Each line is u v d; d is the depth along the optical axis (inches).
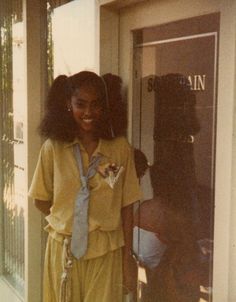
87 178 112.7
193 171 117.3
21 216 177.6
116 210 114.8
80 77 114.3
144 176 133.3
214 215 105.7
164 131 125.8
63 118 115.0
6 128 188.4
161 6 119.6
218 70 103.0
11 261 190.9
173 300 126.0
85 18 140.4
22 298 174.4
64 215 114.0
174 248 125.2
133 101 133.2
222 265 101.6
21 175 175.2
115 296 116.4
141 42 129.7
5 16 182.5
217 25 107.2
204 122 112.5
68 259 113.3
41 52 161.5
